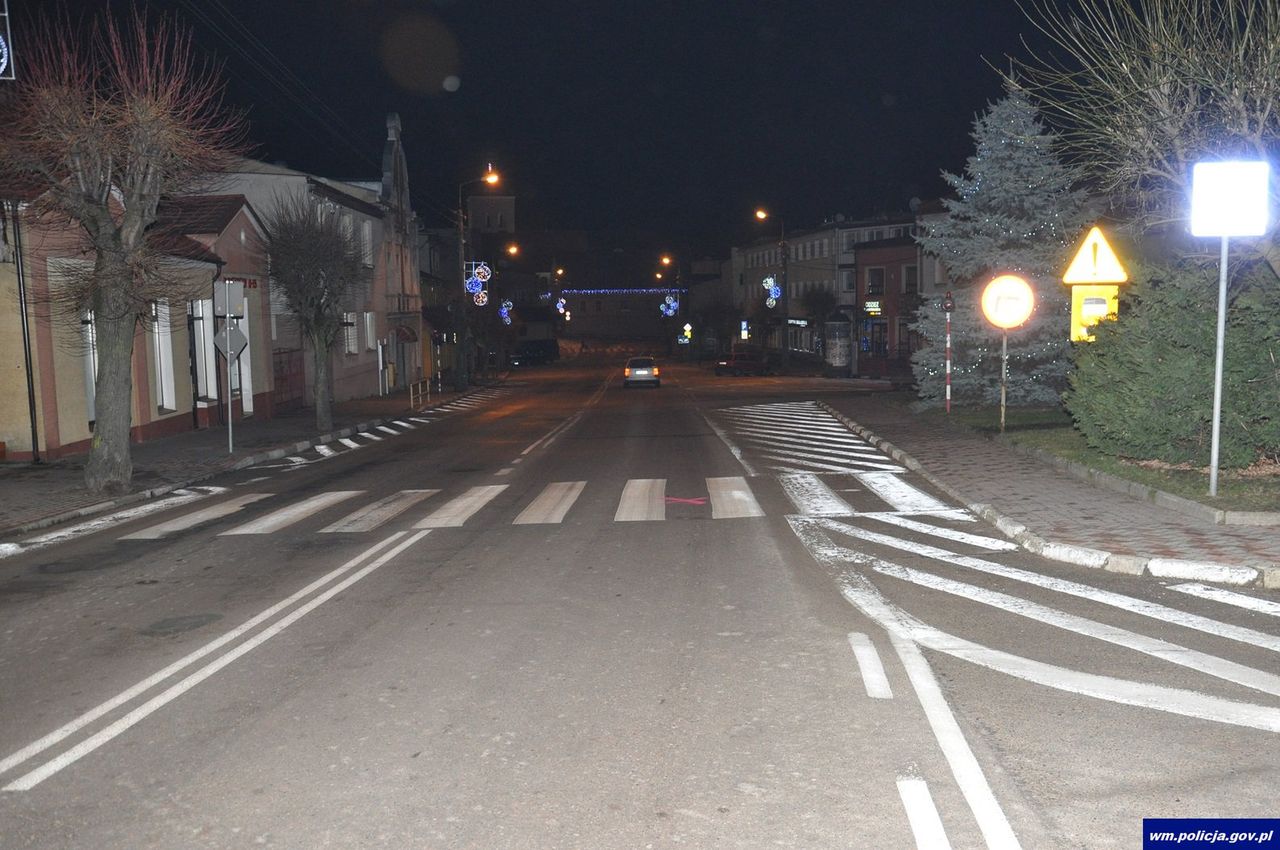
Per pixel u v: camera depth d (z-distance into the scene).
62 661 7.06
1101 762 4.95
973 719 5.52
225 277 28.56
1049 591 8.32
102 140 15.84
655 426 27.06
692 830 4.32
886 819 4.38
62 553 11.30
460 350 49.84
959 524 11.38
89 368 21.73
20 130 15.87
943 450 17.69
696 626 7.46
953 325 25.50
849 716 5.59
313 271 26.86
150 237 18.53
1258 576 8.34
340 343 40.72
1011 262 24.59
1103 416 13.36
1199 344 12.01
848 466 17.02
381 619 7.88
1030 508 11.50
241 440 24.06
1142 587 8.38
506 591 8.70
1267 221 10.78
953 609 7.82
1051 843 4.16
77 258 20.28
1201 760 4.95
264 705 5.99
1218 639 6.93
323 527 12.30
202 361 27.92
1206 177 10.65
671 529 11.52
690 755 5.11
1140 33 12.46
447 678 6.39
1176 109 12.44
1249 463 12.16
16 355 19.30
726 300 112.31
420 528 11.99
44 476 17.45
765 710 5.71
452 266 76.69
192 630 7.74
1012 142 24.88
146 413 23.81
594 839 4.26
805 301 78.06
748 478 15.76
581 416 32.16
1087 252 14.49
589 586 8.81
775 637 7.14
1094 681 6.11
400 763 5.08
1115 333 13.77
